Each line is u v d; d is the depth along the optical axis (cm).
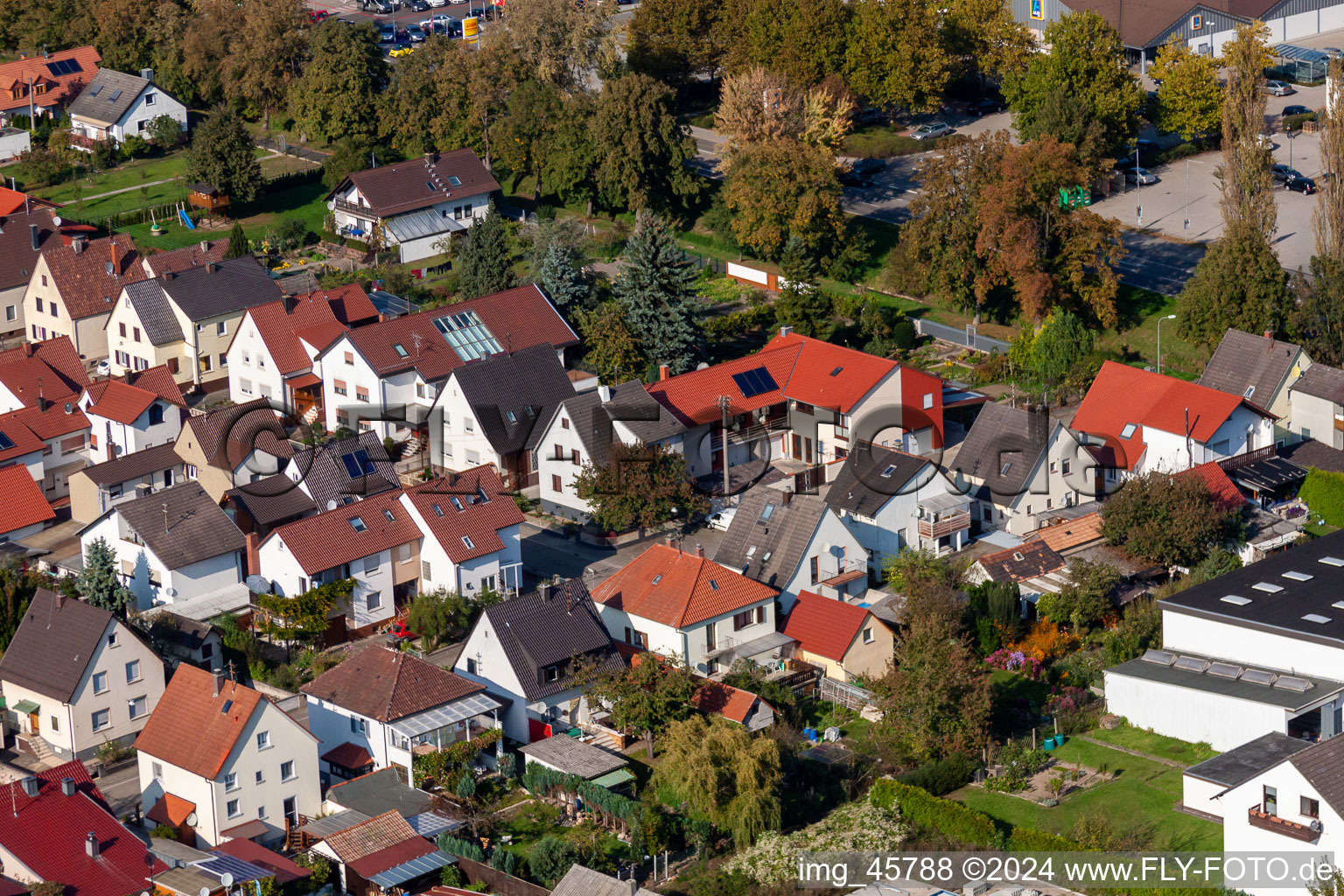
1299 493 13025
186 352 16050
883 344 15750
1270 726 9744
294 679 11206
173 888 8819
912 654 9912
